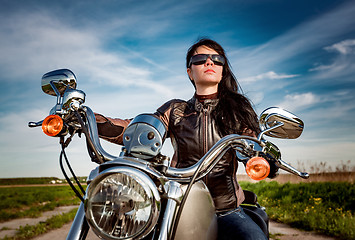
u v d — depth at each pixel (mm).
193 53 2254
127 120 1752
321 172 12328
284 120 1324
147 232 955
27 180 95812
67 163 1360
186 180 1192
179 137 1885
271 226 7848
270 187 14883
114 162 988
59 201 18141
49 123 1232
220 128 1865
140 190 958
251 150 1276
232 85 2209
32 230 7688
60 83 1455
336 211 8391
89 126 1301
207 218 1290
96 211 988
